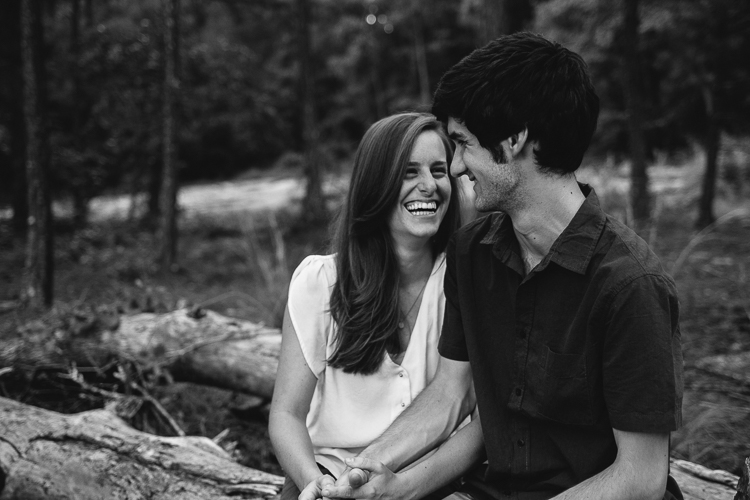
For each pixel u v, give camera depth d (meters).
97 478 2.49
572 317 1.43
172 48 8.70
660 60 12.49
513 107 1.38
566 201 1.45
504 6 6.56
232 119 13.51
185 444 2.62
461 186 2.01
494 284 1.56
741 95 9.38
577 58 1.41
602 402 1.43
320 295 1.91
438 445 1.77
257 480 2.33
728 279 6.01
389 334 1.85
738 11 9.41
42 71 5.48
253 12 14.25
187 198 19.08
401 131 1.83
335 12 25.84
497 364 1.57
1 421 2.87
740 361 3.94
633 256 1.37
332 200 13.66
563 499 1.40
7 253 9.80
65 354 3.68
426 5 25.98
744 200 10.49
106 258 9.34
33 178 5.45
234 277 8.42
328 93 29.72
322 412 1.93
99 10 12.90
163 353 3.58
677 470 2.35
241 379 3.51
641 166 8.47
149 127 11.68
